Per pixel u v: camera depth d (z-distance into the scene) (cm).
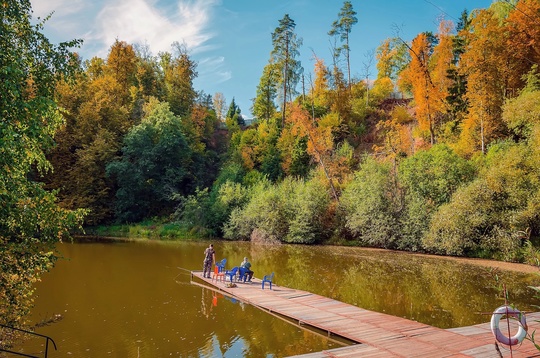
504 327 1001
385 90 5350
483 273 1862
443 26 4481
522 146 2262
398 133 3703
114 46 5566
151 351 888
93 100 4206
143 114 4822
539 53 2897
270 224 3303
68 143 3978
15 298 732
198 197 3906
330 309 1193
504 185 2231
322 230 3241
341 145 4475
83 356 856
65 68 755
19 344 917
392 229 2767
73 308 1240
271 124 4997
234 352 886
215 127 6469
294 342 949
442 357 796
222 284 1562
